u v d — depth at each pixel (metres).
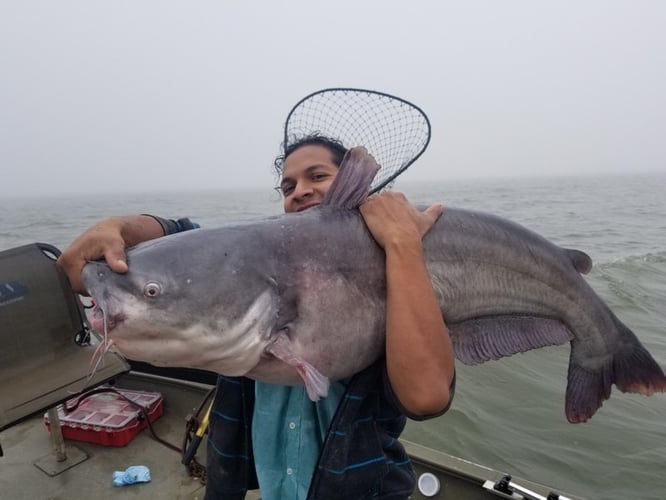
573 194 55.66
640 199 44.84
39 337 2.43
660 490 4.21
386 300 1.69
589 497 4.13
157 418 3.27
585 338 2.25
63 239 23.67
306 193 1.92
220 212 41.94
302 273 1.63
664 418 5.29
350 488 1.52
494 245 2.03
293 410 1.67
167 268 1.49
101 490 2.65
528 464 4.55
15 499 2.58
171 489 2.66
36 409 2.27
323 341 1.62
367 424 1.60
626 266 13.58
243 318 1.52
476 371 6.37
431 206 1.96
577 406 2.20
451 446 4.79
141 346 1.48
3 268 2.36
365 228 1.74
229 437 1.76
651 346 7.48
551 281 2.16
